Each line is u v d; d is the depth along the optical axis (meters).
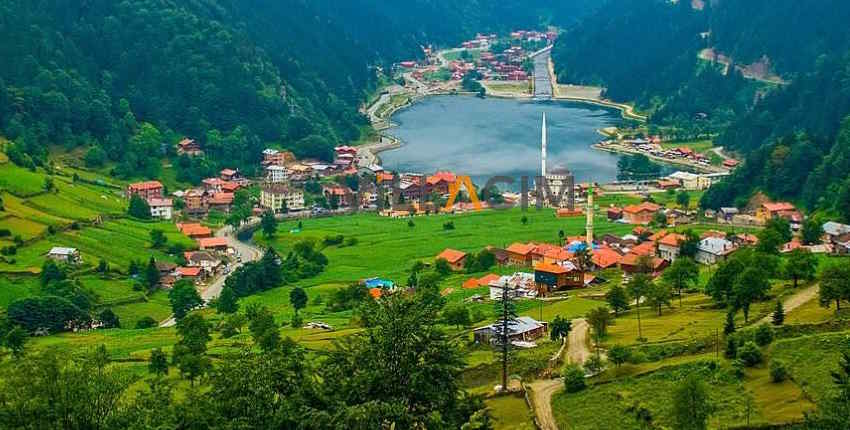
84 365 111.31
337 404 106.94
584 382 163.62
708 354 168.62
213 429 107.00
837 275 186.62
